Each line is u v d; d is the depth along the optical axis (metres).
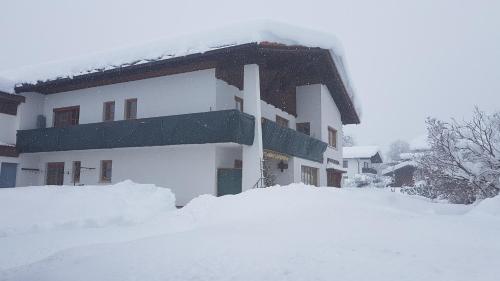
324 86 22.00
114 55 16.78
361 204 9.64
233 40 13.77
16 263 6.14
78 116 18.42
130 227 8.79
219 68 15.15
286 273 4.57
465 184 15.07
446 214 10.47
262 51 14.41
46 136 17.42
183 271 4.89
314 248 5.52
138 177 16.14
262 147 14.61
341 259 4.97
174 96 15.64
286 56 17.19
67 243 7.19
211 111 13.66
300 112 21.59
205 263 5.12
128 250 6.04
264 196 9.76
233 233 6.86
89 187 10.99
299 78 21.83
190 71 15.41
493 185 14.20
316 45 16.58
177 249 5.89
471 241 5.97
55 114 19.19
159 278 4.71
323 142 20.84
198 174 14.77
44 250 6.77
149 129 14.84
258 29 13.62
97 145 16.05
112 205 10.14
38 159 19.16
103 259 5.65
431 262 4.80
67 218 9.08
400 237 6.21
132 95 16.77
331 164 22.86
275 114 19.00
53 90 19.22
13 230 8.11
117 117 17.05
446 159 15.22
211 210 9.42
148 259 5.48
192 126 13.95
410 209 11.23
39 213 9.03
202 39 14.59
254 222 7.88
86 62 17.48
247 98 14.52
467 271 4.42
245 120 13.70
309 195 9.88
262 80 17.78
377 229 6.82
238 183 14.26
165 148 15.68
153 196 11.28
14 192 9.88
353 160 58.44
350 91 23.53
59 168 18.80
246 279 4.47
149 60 15.30
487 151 14.22
